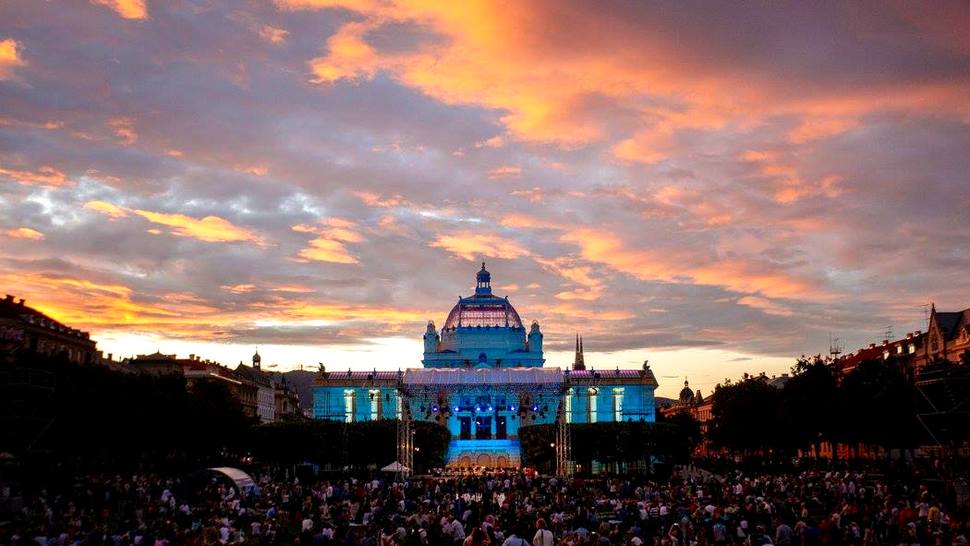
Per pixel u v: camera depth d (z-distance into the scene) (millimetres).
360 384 191875
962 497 67188
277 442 143625
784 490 75500
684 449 149625
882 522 51656
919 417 75625
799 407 130875
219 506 59906
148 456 141625
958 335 144750
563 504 62094
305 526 48312
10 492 75062
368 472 132000
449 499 70875
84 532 45938
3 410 78500
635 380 192250
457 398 189875
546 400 189250
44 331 140750
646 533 55625
